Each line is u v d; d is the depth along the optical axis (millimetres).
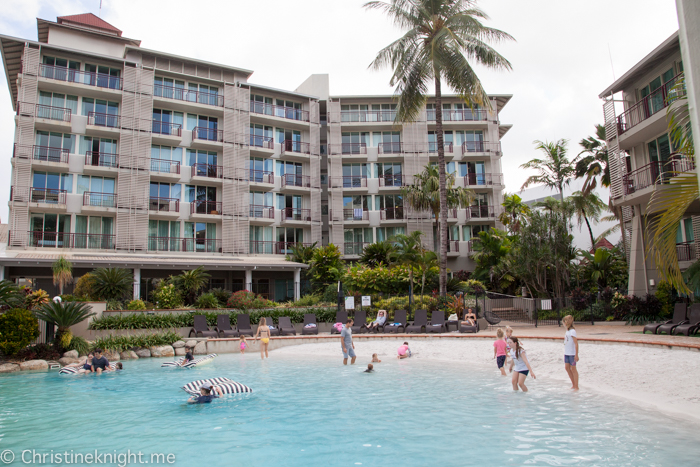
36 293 19375
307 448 6434
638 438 6504
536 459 5715
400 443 6535
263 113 39375
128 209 31938
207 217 34844
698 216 21297
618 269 26891
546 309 22500
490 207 41031
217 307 24078
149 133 33438
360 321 21750
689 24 2363
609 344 13852
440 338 18609
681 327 14453
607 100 22953
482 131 43125
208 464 5852
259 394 10344
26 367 14641
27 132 29609
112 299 22375
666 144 20453
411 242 25172
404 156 41281
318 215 40094
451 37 22594
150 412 8805
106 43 35156
